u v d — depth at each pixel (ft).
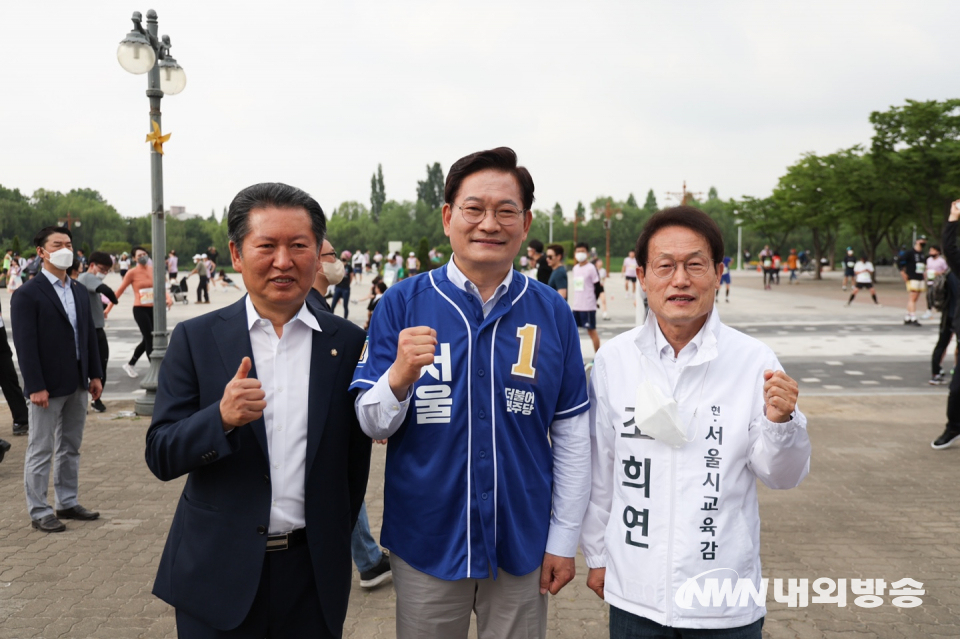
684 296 6.73
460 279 7.37
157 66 26.37
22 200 343.67
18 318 15.06
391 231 321.52
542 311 7.52
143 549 14.79
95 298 27.89
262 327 6.98
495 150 7.19
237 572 6.65
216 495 6.75
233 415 6.20
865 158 105.50
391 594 12.84
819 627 11.60
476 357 7.16
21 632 11.41
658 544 6.73
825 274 155.63
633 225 319.06
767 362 6.82
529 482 7.27
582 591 13.07
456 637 7.40
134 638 11.25
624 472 7.03
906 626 11.61
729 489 6.66
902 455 21.53
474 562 7.02
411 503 7.18
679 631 6.73
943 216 106.52
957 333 21.52
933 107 94.94
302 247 6.82
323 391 7.02
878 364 37.76
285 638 6.98
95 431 24.84
